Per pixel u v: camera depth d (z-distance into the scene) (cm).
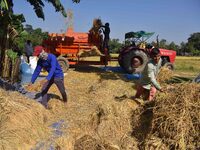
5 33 1088
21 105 656
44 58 778
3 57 1099
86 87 1126
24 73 1334
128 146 588
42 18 1281
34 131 611
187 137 537
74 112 783
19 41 1124
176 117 558
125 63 1552
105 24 1603
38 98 874
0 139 533
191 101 579
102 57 1614
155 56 719
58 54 1588
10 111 615
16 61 1117
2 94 684
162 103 603
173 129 547
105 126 641
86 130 664
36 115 663
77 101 891
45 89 795
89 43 1590
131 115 678
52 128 670
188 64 2770
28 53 1509
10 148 526
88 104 857
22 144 555
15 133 564
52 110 780
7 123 579
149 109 658
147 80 749
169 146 541
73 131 660
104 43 1609
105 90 1023
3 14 1059
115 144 592
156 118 579
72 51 1589
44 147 577
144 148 564
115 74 1508
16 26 1109
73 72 1508
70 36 1596
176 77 1372
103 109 687
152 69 717
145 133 609
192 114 558
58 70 808
